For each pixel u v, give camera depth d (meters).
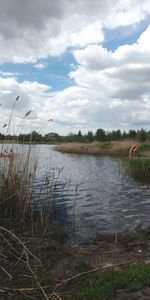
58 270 6.52
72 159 35.72
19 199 9.22
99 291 5.14
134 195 14.25
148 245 7.65
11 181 9.34
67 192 13.91
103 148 46.22
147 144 38.81
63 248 7.65
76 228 9.26
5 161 9.97
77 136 64.31
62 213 10.75
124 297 4.91
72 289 5.70
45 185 12.91
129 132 57.12
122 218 10.44
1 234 7.30
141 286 5.10
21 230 8.55
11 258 7.09
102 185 17.02
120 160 33.34
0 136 9.92
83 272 6.23
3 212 9.15
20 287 5.88
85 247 7.71
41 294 5.62
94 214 10.89
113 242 8.03
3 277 6.28
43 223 9.27
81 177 20.48
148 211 11.37
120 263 6.58
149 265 5.95
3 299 5.48
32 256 7.04
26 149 10.39
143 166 19.08
